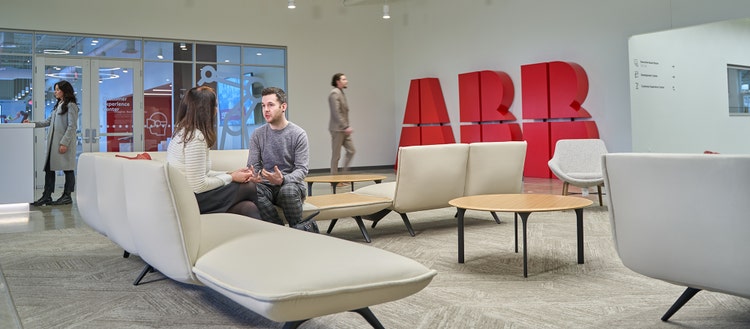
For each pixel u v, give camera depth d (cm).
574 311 237
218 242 223
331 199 425
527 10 978
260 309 163
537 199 360
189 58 1066
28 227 499
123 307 253
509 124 978
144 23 1020
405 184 421
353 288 167
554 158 617
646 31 812
